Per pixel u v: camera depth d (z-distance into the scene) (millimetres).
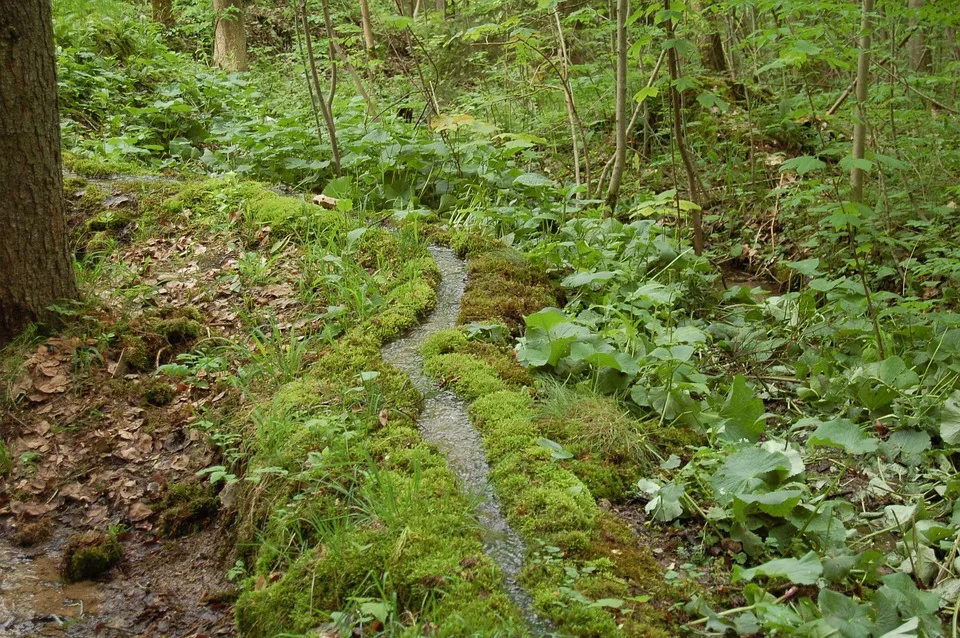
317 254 4883
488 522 2787
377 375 3479
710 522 2875
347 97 9234
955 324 4207
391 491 2756
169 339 4309
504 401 3484
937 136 6371
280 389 3703
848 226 3924
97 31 8773
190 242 5301
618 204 6777
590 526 2746
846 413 3789
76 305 4246
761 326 4723
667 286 4816
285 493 3020
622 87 5684
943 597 2549
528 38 6906
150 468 3551
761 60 7887
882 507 3141
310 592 2494
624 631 2281
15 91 3852
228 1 11656
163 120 7387
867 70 5234
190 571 3072
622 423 3396
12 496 3420
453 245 5180
